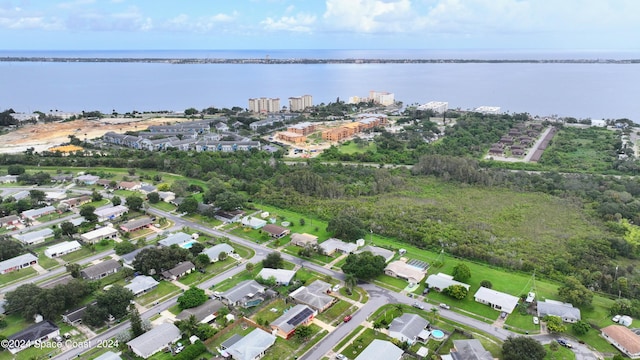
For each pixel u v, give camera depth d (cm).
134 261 14025
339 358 10169
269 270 14025
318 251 15438
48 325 11138
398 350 10156
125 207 19262
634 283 13350
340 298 12794
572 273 14212
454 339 10969
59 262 14875
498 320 11769
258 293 12838
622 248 15662
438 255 15625
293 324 11144
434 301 12650
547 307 11962
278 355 10306
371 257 14050
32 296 11719
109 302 11544
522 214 19400
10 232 17175
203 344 10506
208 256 14725
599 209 19262
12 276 13900
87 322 11238
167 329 10956
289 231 17312
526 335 11112
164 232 17350
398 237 16950
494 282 13775
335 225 16688
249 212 19550
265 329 11250
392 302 12612
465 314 12038
